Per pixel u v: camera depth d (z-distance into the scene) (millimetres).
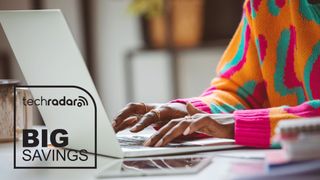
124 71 4902
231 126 1361
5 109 1603
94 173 1188
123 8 4867
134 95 4930
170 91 4816
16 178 1181
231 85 1681
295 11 1537
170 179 1076
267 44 1603
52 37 1225
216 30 4629
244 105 1661
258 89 1673
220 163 1195
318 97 1523
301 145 968
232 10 4570
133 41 4871
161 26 4586
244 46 1670
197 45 4543
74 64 1230
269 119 1336
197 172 1114
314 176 954
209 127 1352
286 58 1594
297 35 1537
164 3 4535
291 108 1364
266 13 1601
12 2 4434
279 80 1604
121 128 1514
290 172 955
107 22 4883
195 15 4531
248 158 1229
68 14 4695
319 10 1528
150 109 1552
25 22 1245
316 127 1000
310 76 1529
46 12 1198
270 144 1325
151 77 4883
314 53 1522
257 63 1654
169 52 4605
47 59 1277
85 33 4785
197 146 1331
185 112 1490
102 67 4910
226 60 1723
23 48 1302
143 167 1165
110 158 1316
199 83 4750
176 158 1244
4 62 4320
